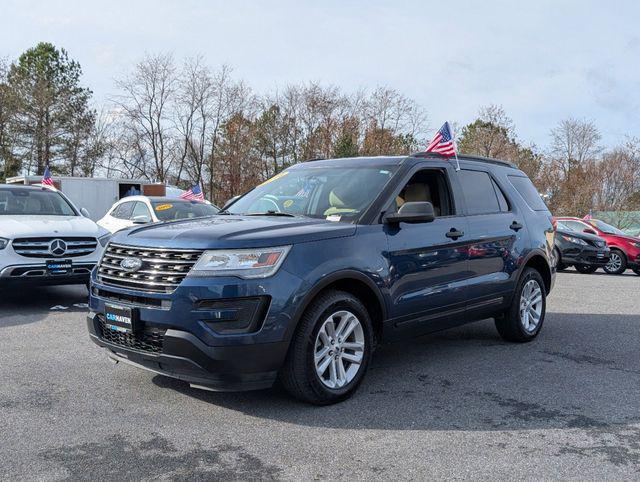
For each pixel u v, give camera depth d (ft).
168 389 14.90
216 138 151.53
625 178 155.43
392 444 11.74
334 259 13.71
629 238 55.06
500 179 20.62
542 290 21.50
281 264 12.94
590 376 16.71
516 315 20.17
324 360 13.82
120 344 13.79
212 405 13.83
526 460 11.05
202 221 15.19
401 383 15.84
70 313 24.88
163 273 12.93
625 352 19.63
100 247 26.66
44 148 148.97
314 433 12.26
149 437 11.97
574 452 11.44
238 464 10.78
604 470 10.66
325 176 17.48
